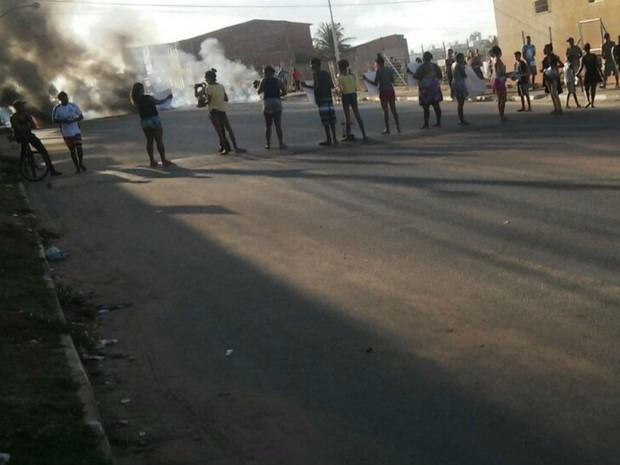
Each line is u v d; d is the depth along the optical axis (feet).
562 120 63.46
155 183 51.83
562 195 35.40
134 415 18.69
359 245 31.30
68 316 26.11
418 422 16.70
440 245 29.89
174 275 30.32
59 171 63.77
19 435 16.11
